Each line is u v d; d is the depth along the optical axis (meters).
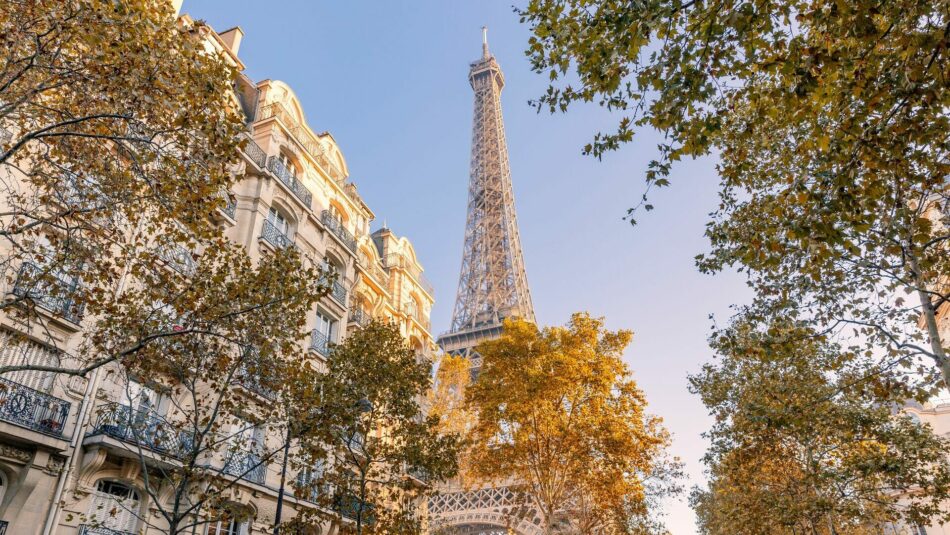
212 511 18.25
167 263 18.34
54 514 19.23
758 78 12.40
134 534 21.91
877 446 25.44
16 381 19.48
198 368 18.06
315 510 22.97
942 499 24.00
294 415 19.75
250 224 29.91
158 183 14.14
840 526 30.41
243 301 17.69
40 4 12.72
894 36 10.31
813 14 9.95
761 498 26.66
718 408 27.16
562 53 10.92
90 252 16.34
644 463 32.66
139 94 13.32
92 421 21.11
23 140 11.54
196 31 13.94
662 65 9.86
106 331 19.42
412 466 25.00
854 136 11.31
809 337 16.19
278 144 33.94
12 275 19.53
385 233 51.00
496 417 32.53
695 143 10.77
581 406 32.91
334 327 35.59
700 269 17.19
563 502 36.16
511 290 127.06
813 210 11.27
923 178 11.59
